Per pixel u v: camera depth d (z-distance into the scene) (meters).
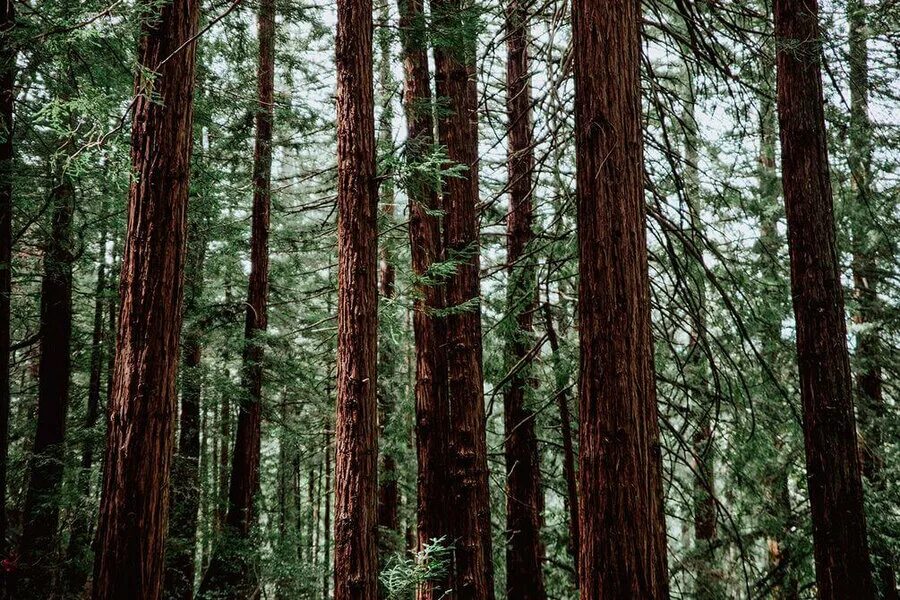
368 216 4.77
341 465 4.51
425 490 6.91
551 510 11.01
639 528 4.00
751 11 6.25
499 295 9.09
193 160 9.20
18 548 8.25
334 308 16.44
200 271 10.95
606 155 4.36
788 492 9.45
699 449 8.74
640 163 4.48
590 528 4.09
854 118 8.06
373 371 4.66
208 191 9.55
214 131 11.24
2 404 6.75
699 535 9.91
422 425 7.04
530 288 7.59
